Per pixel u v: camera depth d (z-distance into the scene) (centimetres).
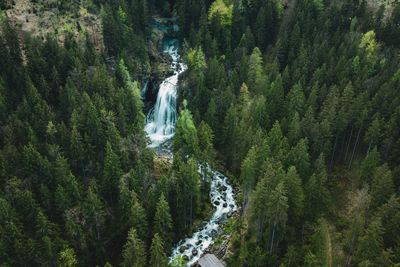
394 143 7094
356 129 8031
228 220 7306
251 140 7625
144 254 5809
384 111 7712
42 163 6278
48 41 8881
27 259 5525
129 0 12275
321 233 5909
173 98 10431
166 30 12925
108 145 6562
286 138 7262
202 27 11288
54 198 6247
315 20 11625
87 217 5953
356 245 5888
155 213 6231
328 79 9262
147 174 6725
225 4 12338
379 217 5356
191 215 7100
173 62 11881
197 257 6519
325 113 7838
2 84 7750
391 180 5991
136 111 8706
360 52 9806
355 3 11831
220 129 8881
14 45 8862
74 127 6838
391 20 10825
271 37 12125
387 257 4938
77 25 10881
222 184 8331
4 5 11050
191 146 7494
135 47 10644
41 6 11456
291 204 5900
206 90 9338
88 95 8025
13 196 5978
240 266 6075
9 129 6831
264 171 6575
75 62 8612
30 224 5903
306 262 5469
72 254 5600
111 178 6569
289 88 9462
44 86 8044
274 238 6047
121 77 9231
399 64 8981
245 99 9075
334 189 7700
